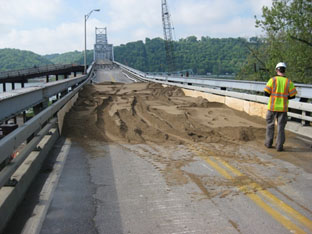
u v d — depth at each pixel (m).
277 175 5.43
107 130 8.95
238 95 12.29
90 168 5.73
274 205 4.20
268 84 7.10
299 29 24.47
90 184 4.92
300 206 4.18
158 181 5.08
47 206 4.10
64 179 5.13
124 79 50.25
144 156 6.57
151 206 4.14
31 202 4.22
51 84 8.72
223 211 4.00
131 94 18.14
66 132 8.58
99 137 8.23
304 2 23.55
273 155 6.74
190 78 19.22
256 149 7.24
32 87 7.22
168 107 13.08
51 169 5.64
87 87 22.20
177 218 3.80
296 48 25.16
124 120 10.17
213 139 8.11
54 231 3.47
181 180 5.13
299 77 25.80
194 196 4.48
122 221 3.72
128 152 6.89
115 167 5.81
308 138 8.25
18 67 182.50
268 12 24.92
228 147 7.39
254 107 10.96
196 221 3.73
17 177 4.29
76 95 15.20
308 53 24.86
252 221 3.73
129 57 170.12
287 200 4.38
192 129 9.02
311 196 4.53
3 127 8.01
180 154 6.75
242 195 4.53
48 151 6.65
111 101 15.11
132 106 13.12
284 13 24.23
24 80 54.91
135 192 4.62
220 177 5.29
